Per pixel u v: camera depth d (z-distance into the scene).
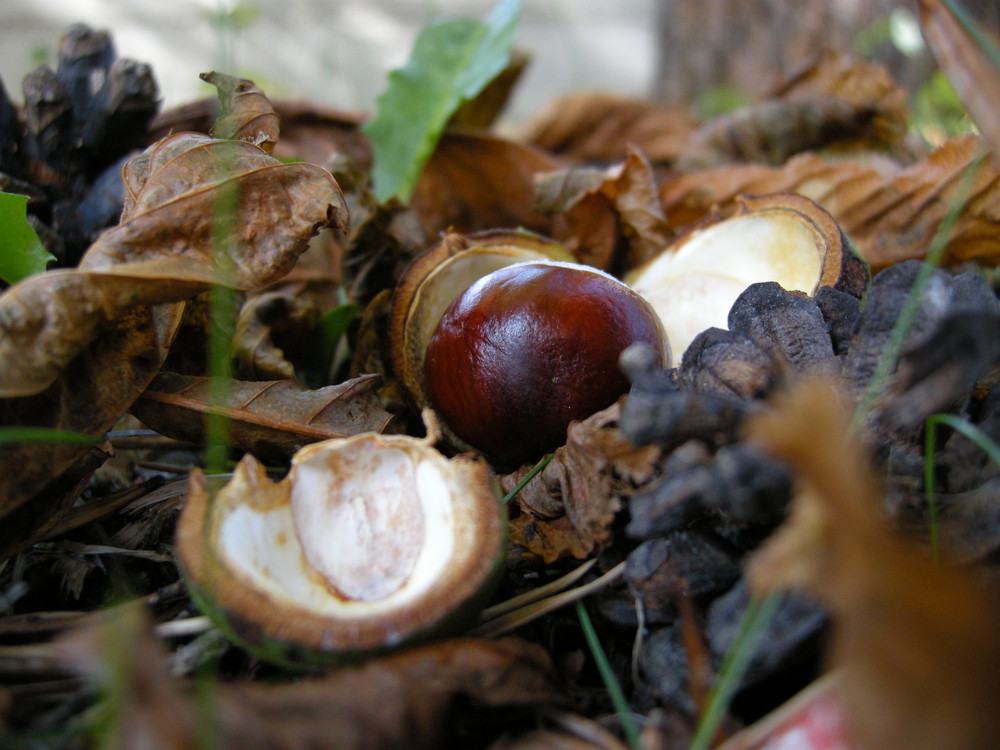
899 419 0.13
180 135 0.17
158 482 0.18
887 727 0.11
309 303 0.20
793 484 0.13
